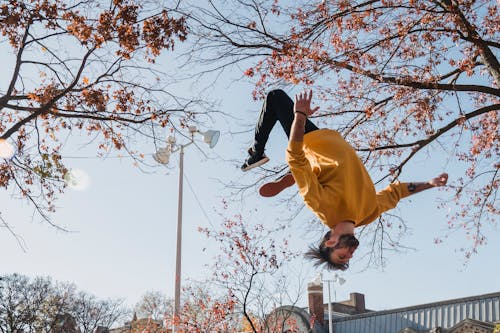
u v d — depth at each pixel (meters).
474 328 33.03
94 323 46.72
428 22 9.39
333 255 3.84
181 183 16.67
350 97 10.82
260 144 4.41
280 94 4.19
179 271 15.70
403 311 38.22
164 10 9.62
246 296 18.44
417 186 4.34
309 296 39.25
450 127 10.51
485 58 10.27
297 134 3.64
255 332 17.95
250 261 18.89
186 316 19.69
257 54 10.14
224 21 9.92
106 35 9.34
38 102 10.23
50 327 43.41
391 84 10.23
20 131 11.10
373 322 39.19
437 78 9.90
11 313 42.12
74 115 10.25
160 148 11.74
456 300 36.12
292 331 24.81
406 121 11.34
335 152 3.91
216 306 19.50
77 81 9.81
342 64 9.93
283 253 19.55
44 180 11.12
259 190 4.15
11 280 42.56
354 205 3.84
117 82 10.21
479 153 11.78
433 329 35.09
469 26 9.64
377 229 12.32
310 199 3.69
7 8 9.29
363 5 10.04
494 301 34.38
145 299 39.50
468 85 10.00
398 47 9.58
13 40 9.96
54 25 9.49
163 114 10.52
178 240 16.00
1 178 11.06
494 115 12.27
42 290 44.06
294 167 3.69
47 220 11.40
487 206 12.81
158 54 9.77
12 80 9.94
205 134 13.00
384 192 4.30
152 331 30.38
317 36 10.30
